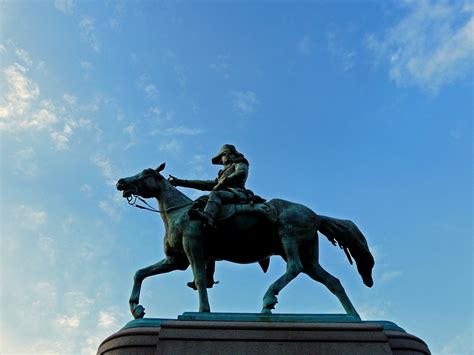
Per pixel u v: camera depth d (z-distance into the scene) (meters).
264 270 6.91
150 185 6.76
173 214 6.53
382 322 5.83
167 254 6.52
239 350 5.15
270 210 6.36
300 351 5.21
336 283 6.42
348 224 6.66
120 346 5.27
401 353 5.49
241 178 6.72
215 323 5.36
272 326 5.38
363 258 6.58
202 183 7.07
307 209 6.59
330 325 5.47
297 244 6.33
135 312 6.05
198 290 5.97
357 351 5.28
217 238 6.37
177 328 5.27
